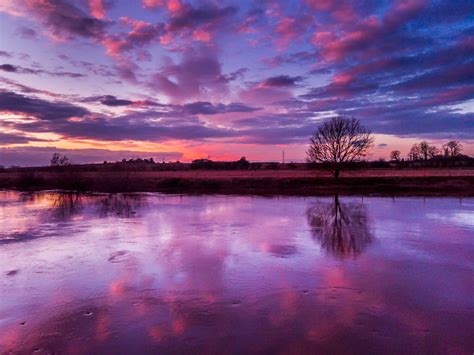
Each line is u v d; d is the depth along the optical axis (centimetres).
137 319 784
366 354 637
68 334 721
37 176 5700
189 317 790
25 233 1753
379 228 1827
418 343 672
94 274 1102
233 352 646
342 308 831
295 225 1936
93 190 4553
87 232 1773
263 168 11781
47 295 932
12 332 733
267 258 1266
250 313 807
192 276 1073
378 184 4450
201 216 2298
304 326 742
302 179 4859
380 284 995
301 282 1014
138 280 1043
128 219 2192
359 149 4362
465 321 763
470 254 1310
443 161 10881
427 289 954
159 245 1479
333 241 1533
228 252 1356
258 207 2756
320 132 4550
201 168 12500
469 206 2669
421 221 2031
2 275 1100
